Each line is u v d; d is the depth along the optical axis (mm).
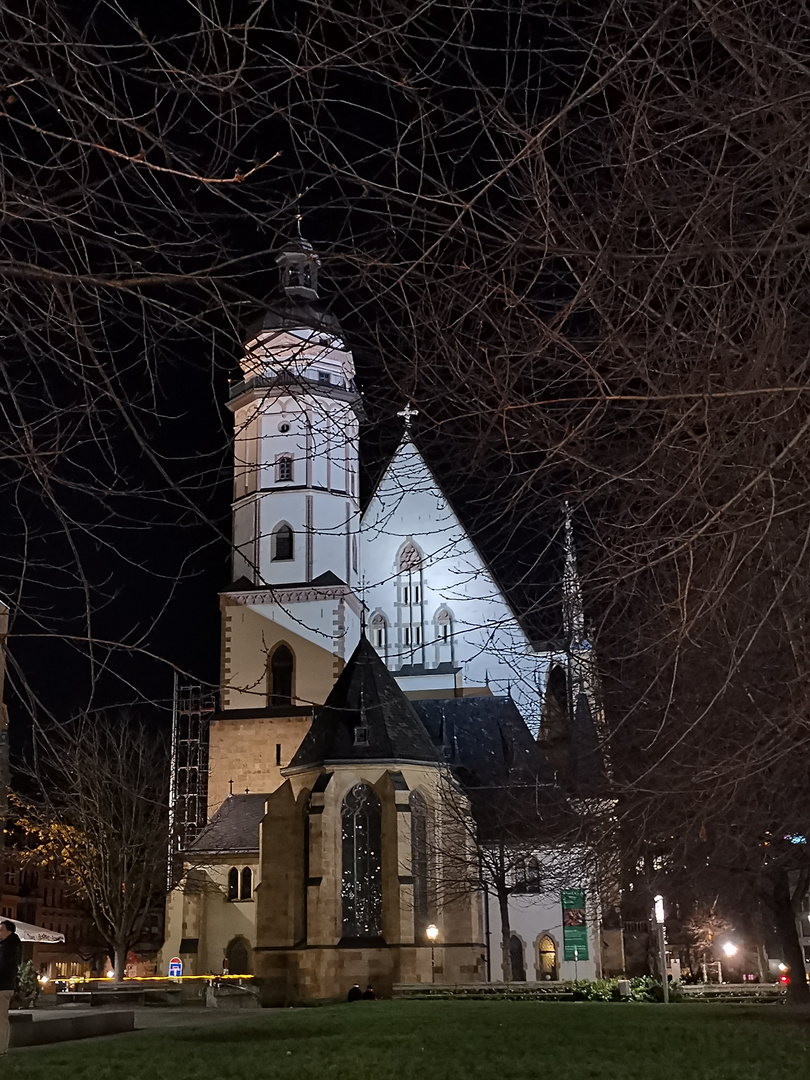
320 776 54750
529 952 58312
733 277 8562
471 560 70250
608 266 8977
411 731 56750
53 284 6957
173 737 63969
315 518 66000
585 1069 15297
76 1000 46938
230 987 51000
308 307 8352
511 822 52094
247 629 65688
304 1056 17641
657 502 11195
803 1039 19641
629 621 13289
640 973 62562
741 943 62406
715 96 8766
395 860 52844
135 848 55344
